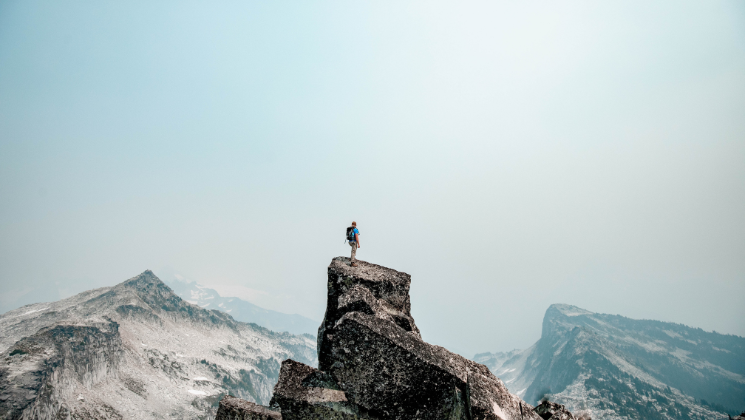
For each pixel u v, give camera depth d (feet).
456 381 49.42
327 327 69.77
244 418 48.47
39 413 391.65
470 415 45.65
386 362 51.24
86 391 513.86
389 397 50.26
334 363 52.65
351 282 70.74
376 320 55.06
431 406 49.42
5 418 352.69
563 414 54.24
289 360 55.16
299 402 49.65
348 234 78.64
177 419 571.69
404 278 72.33
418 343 53.47
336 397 50.83
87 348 599.98
